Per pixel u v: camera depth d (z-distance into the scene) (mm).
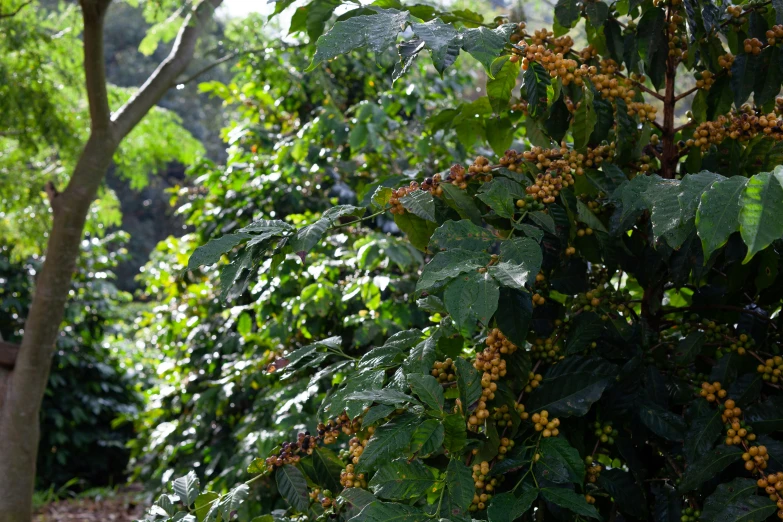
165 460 3318
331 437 1228
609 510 1235
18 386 3449
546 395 1120
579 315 1223
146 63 14711
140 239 13969
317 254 2840
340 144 3277
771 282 1192
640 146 1297
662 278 1325
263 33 4090
